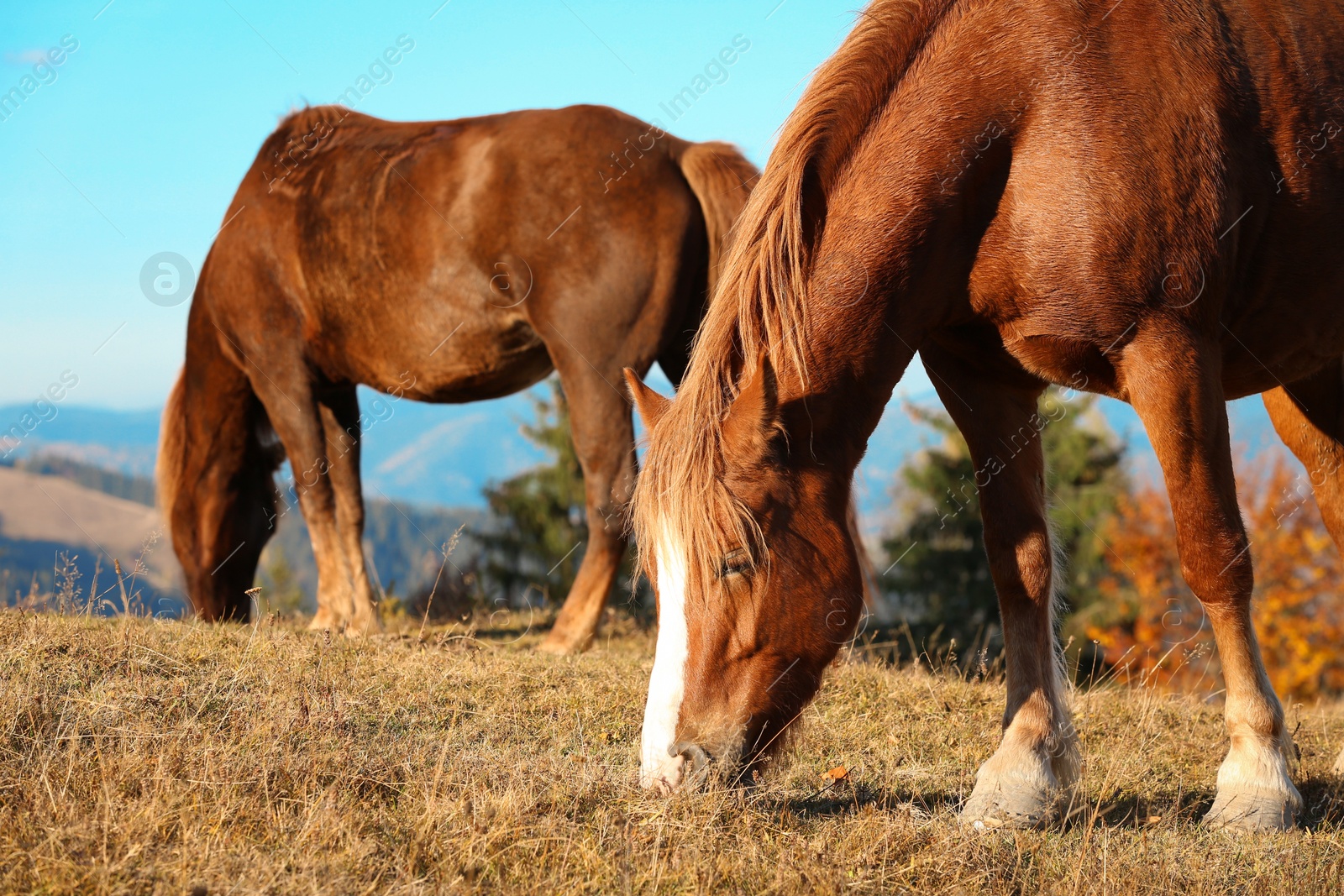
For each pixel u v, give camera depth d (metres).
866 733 4.29
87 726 3.19
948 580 18.31
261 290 6.68
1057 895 2.63
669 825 2.73
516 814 2.76
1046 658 3.61
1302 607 18.66
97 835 2.43
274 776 2.92
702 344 3.12
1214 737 4.61
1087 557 18.19
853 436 3.22
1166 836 3.19
